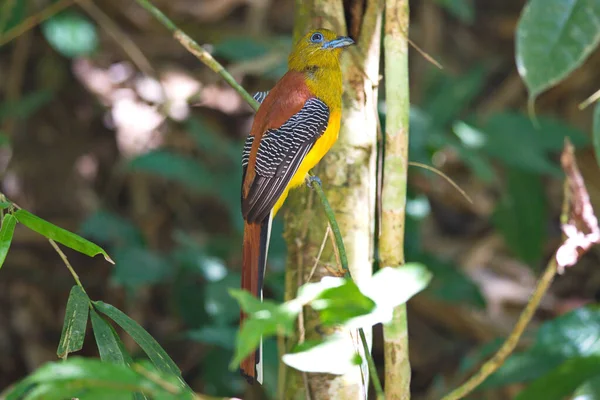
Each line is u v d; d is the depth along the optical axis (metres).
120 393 3.56
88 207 12.83
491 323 12.02
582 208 5.52
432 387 11.77
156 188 13.09
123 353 4.79
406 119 5.49
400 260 5.52
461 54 14.59
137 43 13.66
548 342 8.50
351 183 6.30
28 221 4.99
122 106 13.31
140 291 12.23
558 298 12.73
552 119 11.98
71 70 13.48
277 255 10.45
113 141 13.19
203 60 6.41
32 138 13.08
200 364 11.96
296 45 7.05
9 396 3.52
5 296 12.42
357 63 6.47
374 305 3.46
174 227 12.95
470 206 13.20
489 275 12.70
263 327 3.21
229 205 10.99
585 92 14.12
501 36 14.95
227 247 11.51
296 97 6.70
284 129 6.57
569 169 5.55
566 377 7.44
